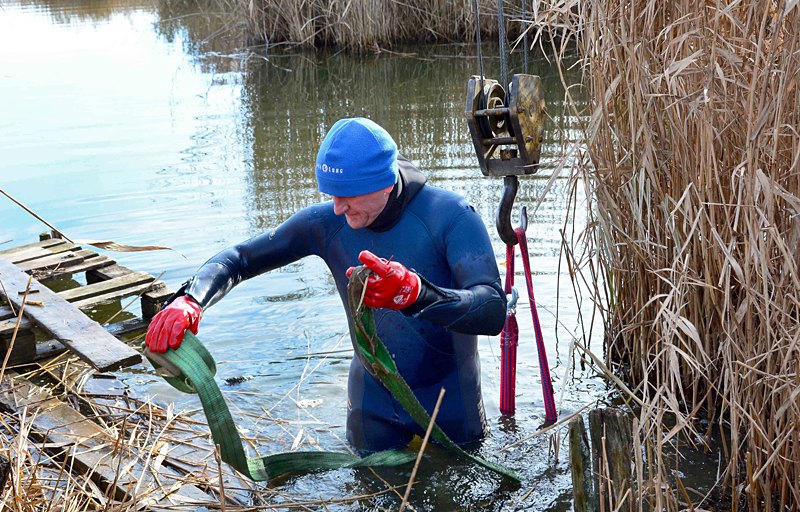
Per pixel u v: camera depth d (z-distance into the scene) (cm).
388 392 231
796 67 181
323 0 1047
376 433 236
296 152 573
